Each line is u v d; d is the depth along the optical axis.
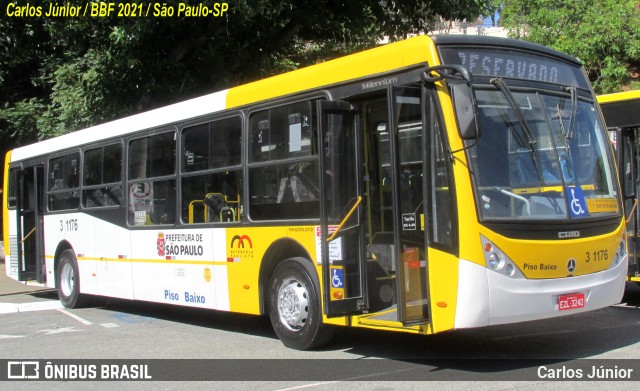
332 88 7.89
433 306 6.76
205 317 11.54
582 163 7.48
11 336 10.24
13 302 13.90
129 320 11.45
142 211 10.91
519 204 6.82
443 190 6.72
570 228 7.05
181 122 10.17
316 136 7.98
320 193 7.58
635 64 22.66
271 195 8.57
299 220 8.12
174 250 10.17
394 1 18.23
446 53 6.91
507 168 6.86
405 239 7.09
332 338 8.48
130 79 16.47
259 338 9.30
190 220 9.89
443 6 17.78
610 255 7.43
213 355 8.30
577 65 8.03
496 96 6.98
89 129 12.49
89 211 12.27
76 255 12.72
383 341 8.70
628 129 10.50
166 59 16.77
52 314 12.45
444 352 7.96
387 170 7.62
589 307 7.16
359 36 19.83
